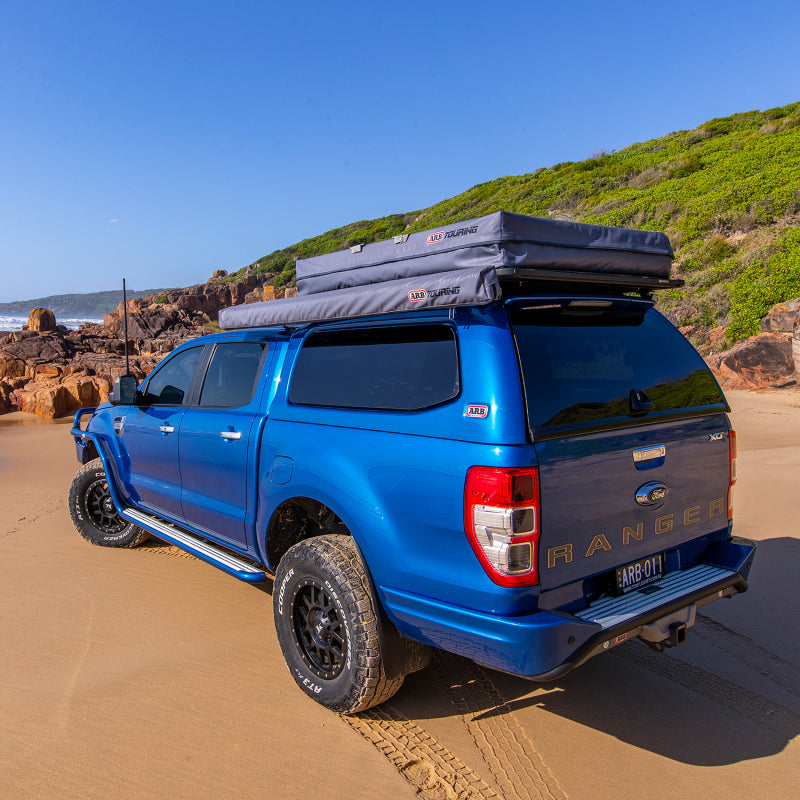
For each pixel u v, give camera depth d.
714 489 3.38
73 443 11.96
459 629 2.71
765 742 2.98
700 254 23.44
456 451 2.70
